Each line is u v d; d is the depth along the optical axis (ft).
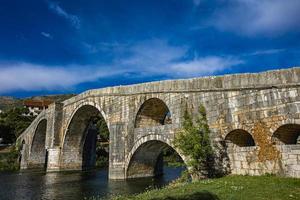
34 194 86.74
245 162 63.87
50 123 166.20
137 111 101.65
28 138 213.25
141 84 101.19
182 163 185.78
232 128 66.33
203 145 70.74
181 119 80.84
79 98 142.10
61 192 88.22
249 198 41.88
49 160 157.79
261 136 60.29
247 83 63.77
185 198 45.52
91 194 81.20
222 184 54.70
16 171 174.40
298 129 58.49
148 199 48.75
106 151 219.20
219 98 70.33
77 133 159.74
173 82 85.56
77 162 161.17
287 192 44.09
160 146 102.99
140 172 108.58
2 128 287.89
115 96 114.42
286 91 56.24
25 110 398.21
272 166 57.93
